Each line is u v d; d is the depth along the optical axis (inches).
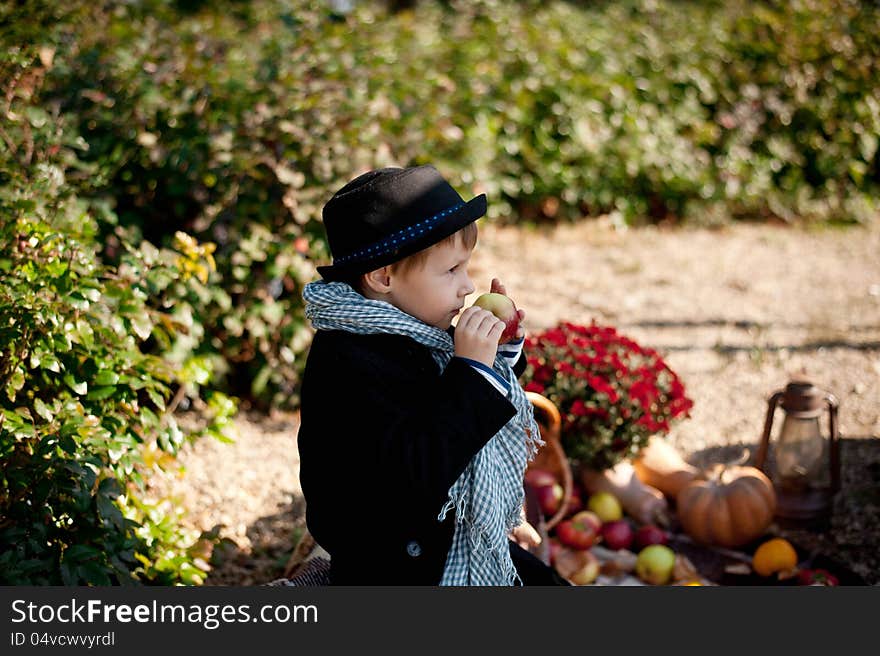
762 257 289.1
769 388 202.1
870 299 252.5
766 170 327.9
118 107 177.3
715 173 323.3
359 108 195.2
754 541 148.8
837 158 332.8
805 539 149.2
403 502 78.2
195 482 160.7
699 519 146.0
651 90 316.5
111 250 164.9
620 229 309.9
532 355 152.6
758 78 333.1
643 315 242.1
